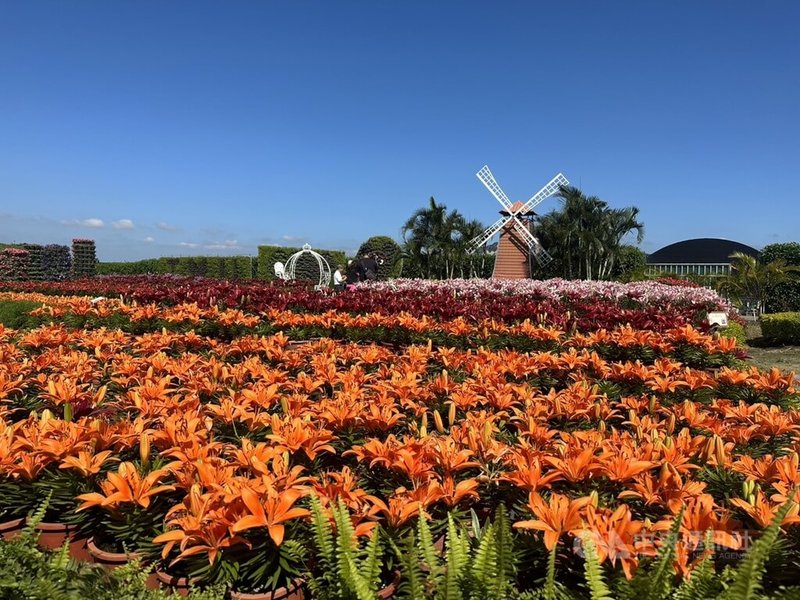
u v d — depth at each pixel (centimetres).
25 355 570
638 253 3422
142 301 1017
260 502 224
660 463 262
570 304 1107
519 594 193
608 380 489
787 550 215
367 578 189
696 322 832
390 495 259
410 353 546
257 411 369
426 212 3116
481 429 311
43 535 264
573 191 2991
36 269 2708
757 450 332
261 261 3422
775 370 458
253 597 217
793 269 2116
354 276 1719
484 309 863
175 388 468
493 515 265
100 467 282
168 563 238
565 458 272
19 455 281
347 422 334
